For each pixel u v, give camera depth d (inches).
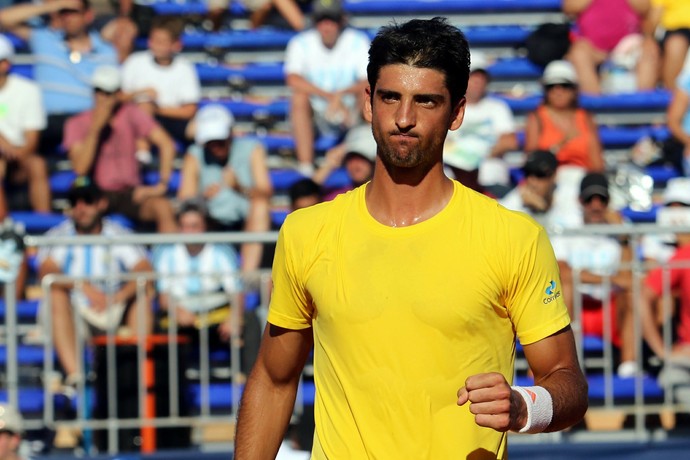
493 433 392.8
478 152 1067.9
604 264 941.2
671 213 1078.4
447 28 386.0
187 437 886.4
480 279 383.2
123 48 1285.7
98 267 957.8
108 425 866.1
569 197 1062.4
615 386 914.1
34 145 1189.1
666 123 1323.8
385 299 385.1
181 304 914.1
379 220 395.5
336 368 394.9
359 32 1254.9
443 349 383.6
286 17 1389.0
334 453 397.4
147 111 1218.6
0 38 1185.4
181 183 1107.3
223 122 1101.1
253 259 944.3
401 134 382.0
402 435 387.5
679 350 900.0
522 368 955.3
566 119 1141.7
